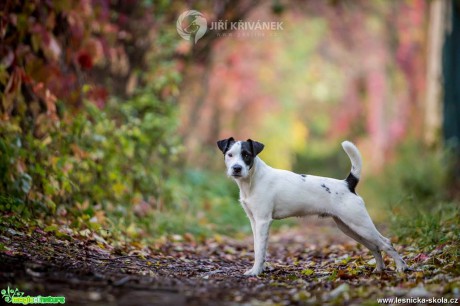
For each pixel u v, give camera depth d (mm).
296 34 34406
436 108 25469
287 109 37156
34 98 12398
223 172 25766
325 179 9336
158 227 13664
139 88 17172
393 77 37562
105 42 14352
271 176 9305
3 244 8656
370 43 37125
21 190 10812
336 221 9484
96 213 11891
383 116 37344
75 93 12695
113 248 10414
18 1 11812
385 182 22844
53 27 12398
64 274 7633
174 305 6625
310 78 39219
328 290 7660
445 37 25453
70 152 12539
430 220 11484
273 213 9336
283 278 8758
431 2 26422
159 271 8938
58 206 11492
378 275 8750
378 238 9023
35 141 11578
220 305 6746
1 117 11320
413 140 24609
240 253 12523
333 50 39312
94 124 13383
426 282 7770
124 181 13461
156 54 17719
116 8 17266
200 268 9750
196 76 23125
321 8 31469
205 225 16234
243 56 30094
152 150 15609
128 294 6949
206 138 32062
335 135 45188
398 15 34094
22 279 7113
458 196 19797
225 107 32531
